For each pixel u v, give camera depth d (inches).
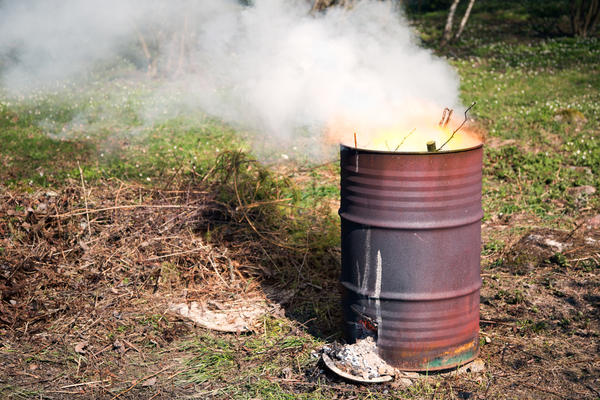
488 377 153.5
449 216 146.8
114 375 155.3
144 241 219.1
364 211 149.9
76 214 225.3
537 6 902.4
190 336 173.9
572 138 362.9
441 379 152.1
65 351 166.1
